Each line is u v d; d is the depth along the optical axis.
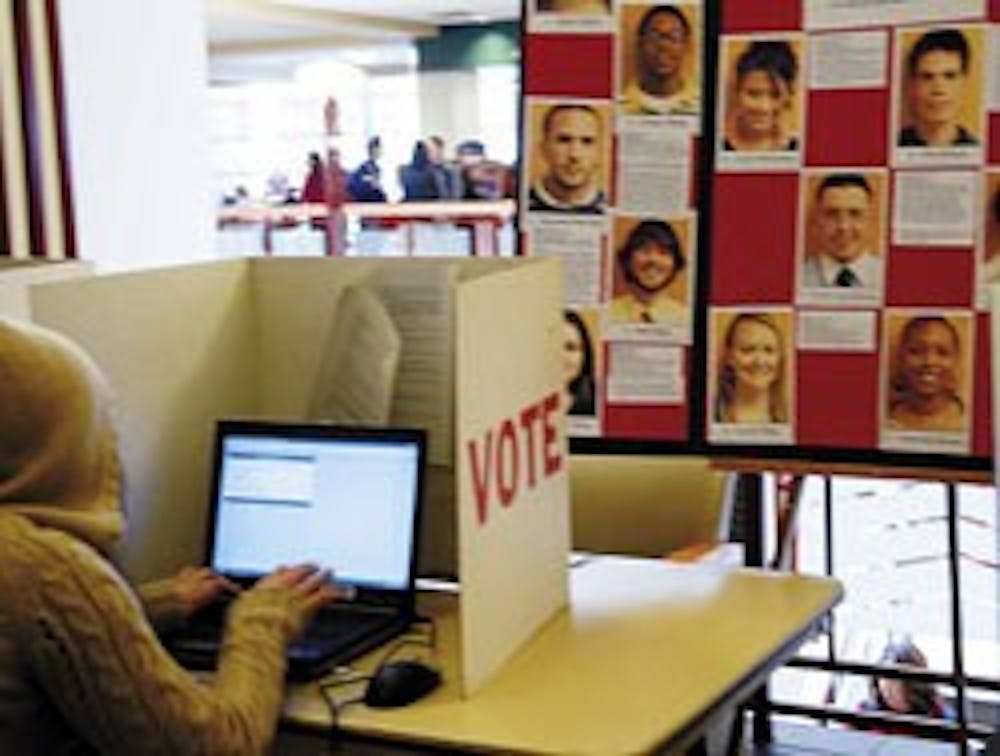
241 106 14.61
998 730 2.20
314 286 2.31
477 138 14.12
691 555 2.83
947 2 2.38
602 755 1.54
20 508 1.47
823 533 3.34
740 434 2.56
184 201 4.41
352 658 1.89
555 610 2.03
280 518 2.13
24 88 3.66
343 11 12.36
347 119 13.86
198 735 1.49
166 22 4.29
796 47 2.49
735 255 2.55
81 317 1.99
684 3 2.55
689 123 2.57
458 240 7.41
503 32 13.94
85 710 1.44
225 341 2.30
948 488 2.92
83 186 3.94
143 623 1.50
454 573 2.24
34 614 1.41
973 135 2.38
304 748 1.75
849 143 2.46
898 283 2.44
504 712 1.67
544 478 1.98
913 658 3.28
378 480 2.09
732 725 2.17
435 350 2.19
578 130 2.62
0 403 1.46
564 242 2.64
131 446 2.09
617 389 2.63
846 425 2.49
